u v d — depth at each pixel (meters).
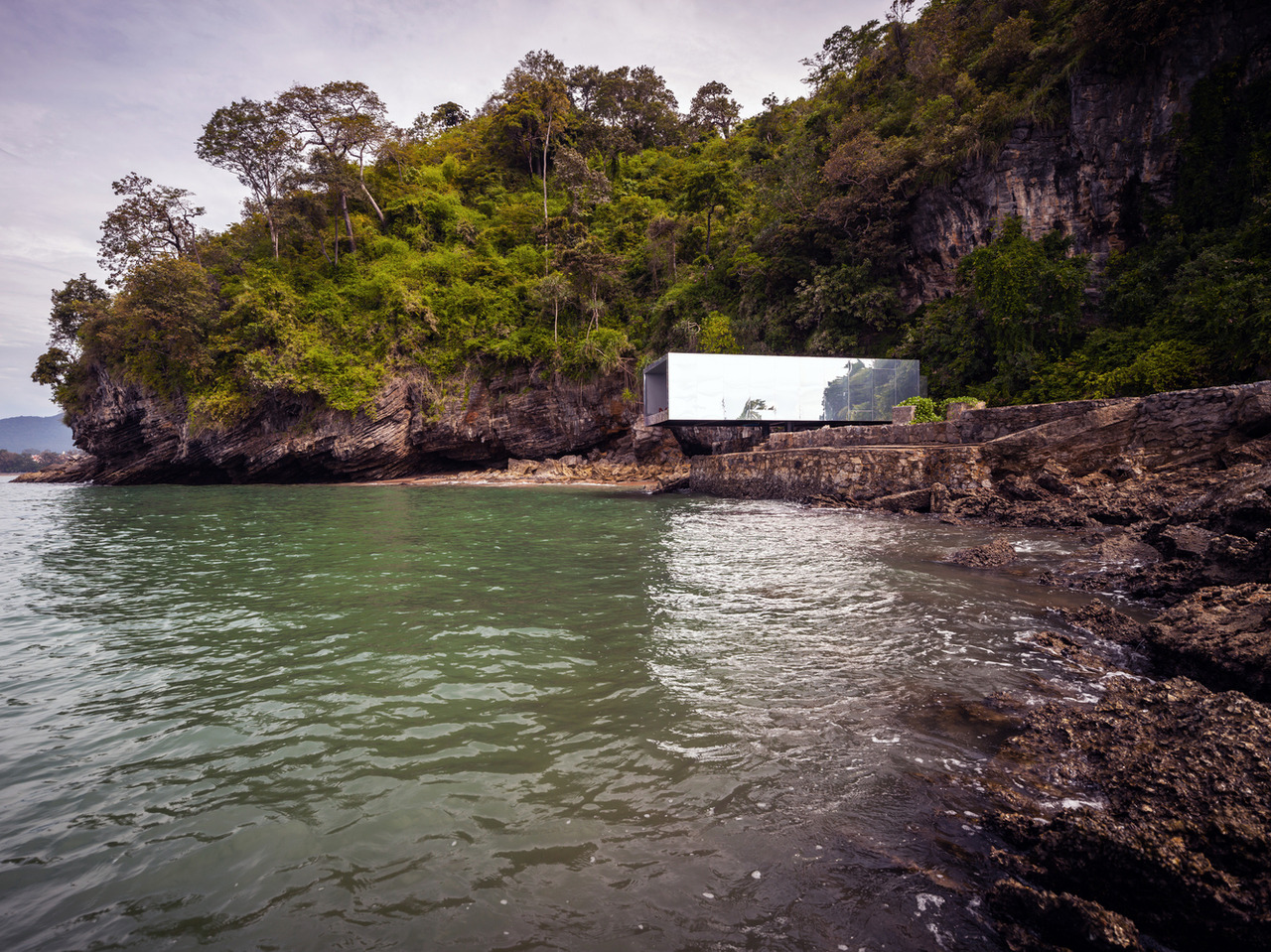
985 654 5.89
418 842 3.13
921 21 44.84
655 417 30.41
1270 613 5.11
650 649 6.18
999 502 15.89
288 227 54.41
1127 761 3.49
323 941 2.47
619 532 15.37
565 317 51.38
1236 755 3.09
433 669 5.71
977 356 29.94
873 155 35.34
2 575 10.48
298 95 54.78
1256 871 2.50
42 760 4.05
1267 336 18.25
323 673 5.64
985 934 2.49
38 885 2.83
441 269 55.16
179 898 2.75
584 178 62.94
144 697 5.13
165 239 52.44
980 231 32.66
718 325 42.34
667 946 2.42
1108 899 2.64
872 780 3.65
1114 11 27.19
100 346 50.25
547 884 2.80
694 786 3.61
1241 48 25.36
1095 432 15.93
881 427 22.61
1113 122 28.61
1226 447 13.83
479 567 10.77
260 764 3.97
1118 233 28.86
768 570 10.21
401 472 49.78
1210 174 25.78
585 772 3.80
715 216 52.97
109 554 12.70
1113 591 8.40
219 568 10.95
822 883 2.79
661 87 82.94
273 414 47.34
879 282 37.59
